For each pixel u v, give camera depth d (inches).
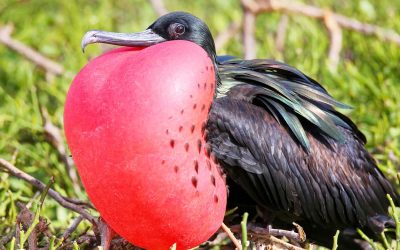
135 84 233.9
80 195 334.3
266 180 284.7
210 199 244.8
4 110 394.3
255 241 281.6
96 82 238.8
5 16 485.7
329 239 312.8
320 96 299.6
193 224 243.9
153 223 241.4
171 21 286.7
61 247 270.2
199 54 242.2
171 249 239.9
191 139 238.1
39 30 470.6
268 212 297.7
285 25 457.1
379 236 313.0
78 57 442.3
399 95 392.5
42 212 297.6
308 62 426.6
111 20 489.7
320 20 454.3
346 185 303.6
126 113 233.0
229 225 296.8
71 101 241.6
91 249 279.4
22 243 251.4
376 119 373.7
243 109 283.6
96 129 235.8
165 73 235.1
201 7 514.9
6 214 317.1
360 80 392.2
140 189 236.4
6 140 358.0
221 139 278.2
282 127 289.4
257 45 470.0
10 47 431.8
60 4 490.6
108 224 254.4
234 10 498.0
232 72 295.3
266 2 440.5
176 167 236.2
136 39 279.1
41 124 376.5
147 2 499.5
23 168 342.6
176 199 238.7
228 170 281.4
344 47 455.2
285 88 294.2
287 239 297.4
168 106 233.3
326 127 293.1
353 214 307.1
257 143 281.9
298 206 294.0
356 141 314.8
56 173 346.0
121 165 235.0
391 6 490.3
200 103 239.1
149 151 233.5
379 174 318.3
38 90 417.7
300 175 292.4
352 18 483.2
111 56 245.4
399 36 449.7
